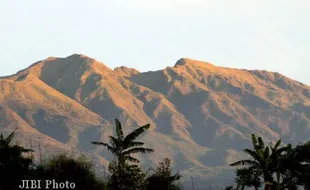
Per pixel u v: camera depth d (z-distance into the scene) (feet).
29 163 189.78
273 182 198.08
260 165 195.93
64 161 184.34
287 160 199.00
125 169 186.80
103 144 186.80
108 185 186.50
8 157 185.47
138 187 189.67
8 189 178.91
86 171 183.93
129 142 185.47
